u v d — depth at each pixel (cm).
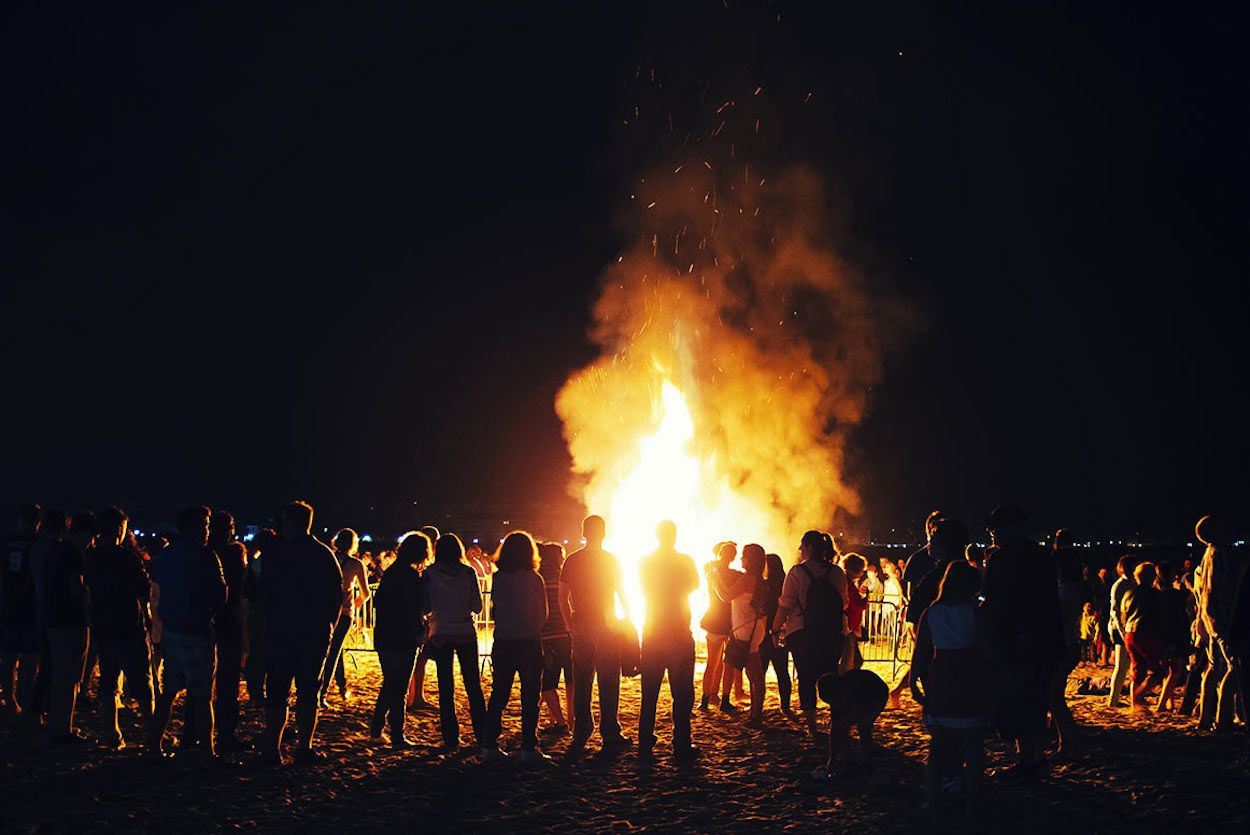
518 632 988
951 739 806
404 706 1050
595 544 1062
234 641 983
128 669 980
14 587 1083
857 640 1239
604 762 998
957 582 785
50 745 985
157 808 799
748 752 1045
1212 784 888
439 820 800
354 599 1363
